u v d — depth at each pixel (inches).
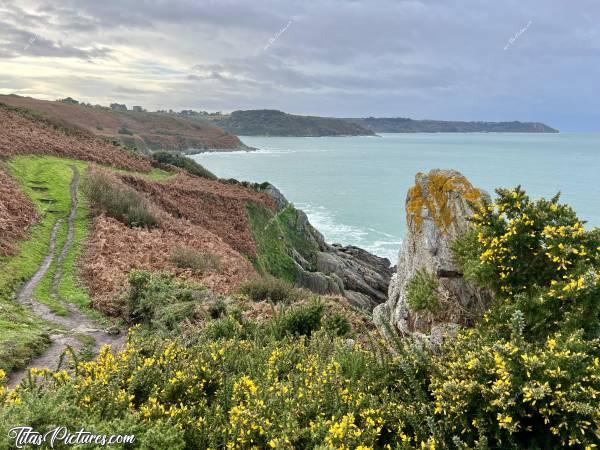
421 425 203.8
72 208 1063.6
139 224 1060.5
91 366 251.0
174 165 2244.1
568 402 175.2
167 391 233.5
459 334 258.5
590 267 242.7
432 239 420.8
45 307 571.5
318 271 1702.8
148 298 561.3
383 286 1736.0
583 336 223.9
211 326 405.7
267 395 222.8
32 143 1550.2
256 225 1685.5
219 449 199.6
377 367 251.6
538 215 291.4
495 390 185.3
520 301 257.8
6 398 202.8
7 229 805.9
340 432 183.5
